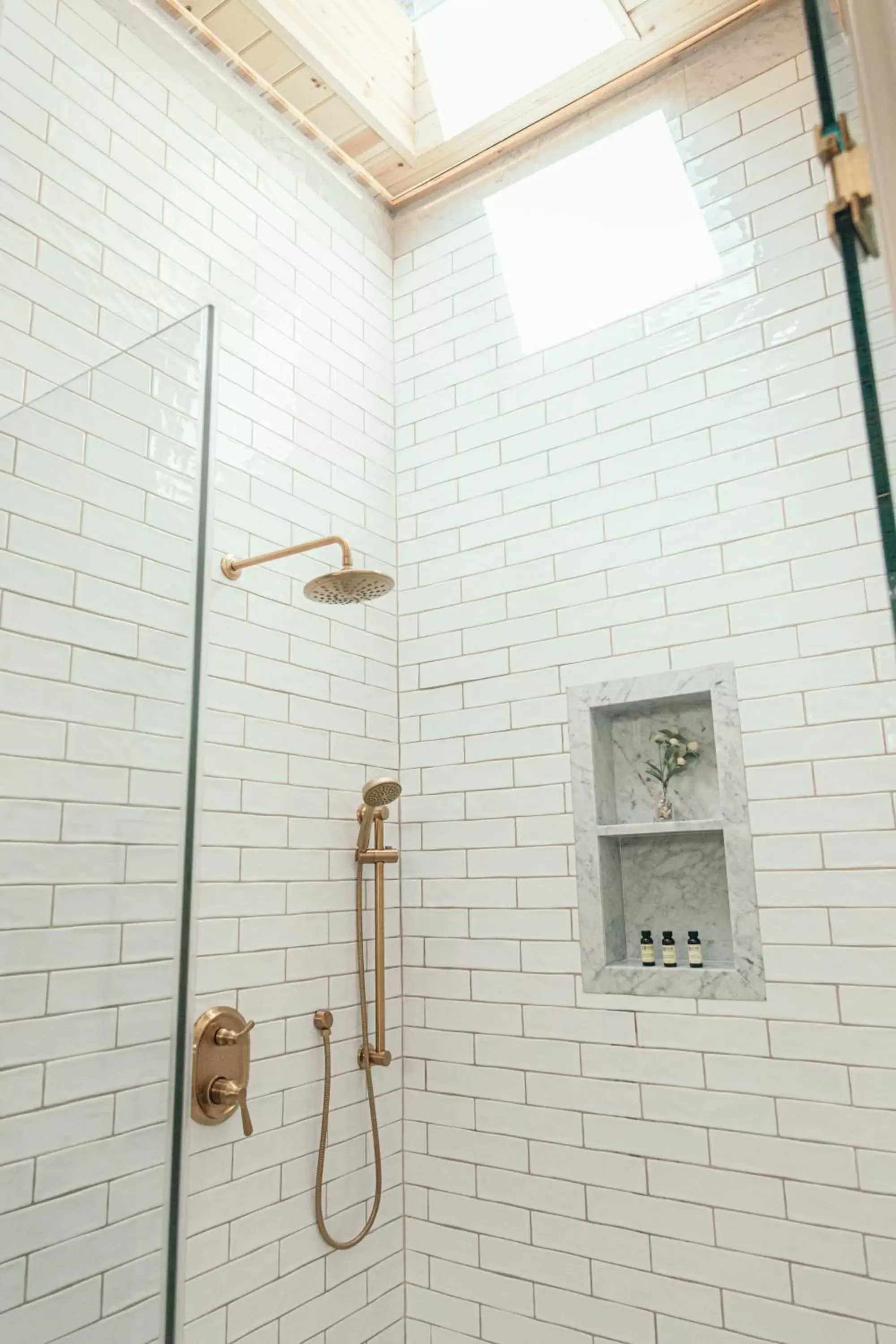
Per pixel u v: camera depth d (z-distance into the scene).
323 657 2.63
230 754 2.27
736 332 2.47
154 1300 1.08
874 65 0.52
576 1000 2.41
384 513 3.00
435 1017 2.65
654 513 2.53
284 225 2.74
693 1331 2.10
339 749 2.63
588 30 2.66
